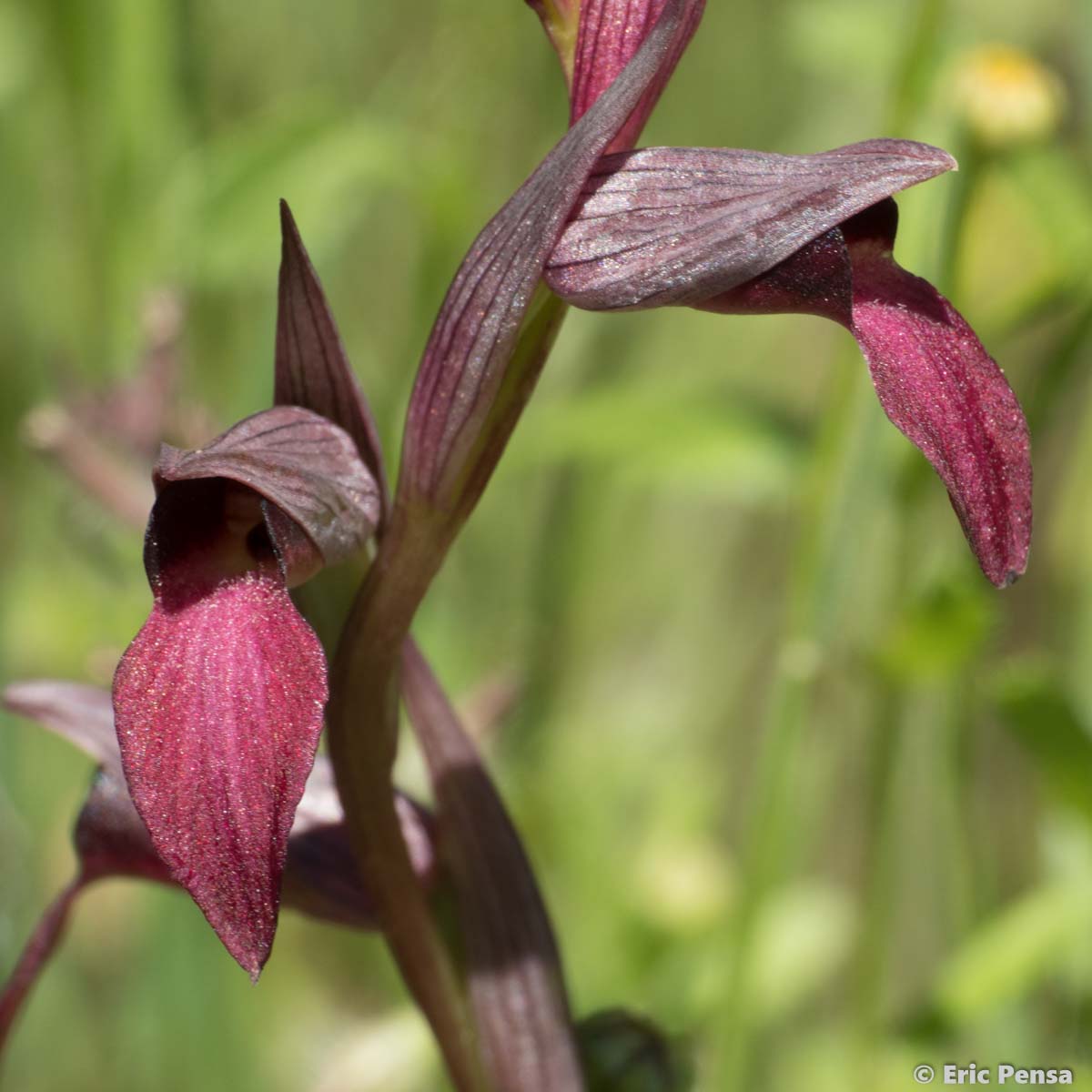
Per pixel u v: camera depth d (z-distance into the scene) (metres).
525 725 0.40
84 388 0.33
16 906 0.35
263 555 0.26
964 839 0.33
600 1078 0.28
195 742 0.25
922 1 0.31
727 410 0.33
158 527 0.25
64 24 0.39
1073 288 0.32
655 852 0.39
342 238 0.40
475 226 0.40
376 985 0.40
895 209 0.26
